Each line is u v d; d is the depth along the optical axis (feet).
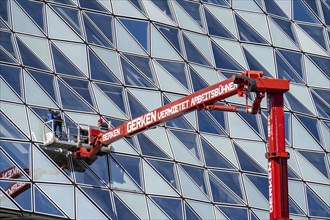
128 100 221.46
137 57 228.63
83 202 203.92
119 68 224.53
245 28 249.75
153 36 233.55
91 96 216.95
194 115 227.20
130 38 230.48
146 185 212.84
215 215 217.56
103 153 211.41
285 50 252.83
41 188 200.75
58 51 217.97
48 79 212.84
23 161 201.16
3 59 209.05
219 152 225.97
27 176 200.34
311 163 239.09
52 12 221.87
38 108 208.03
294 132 240.94
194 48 238.27
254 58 246.27
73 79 216.54
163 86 228.02
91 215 203.41
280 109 177.58
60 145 205.87
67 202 202.18
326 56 259.60
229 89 188.55
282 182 173.99
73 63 218.59
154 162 216.33
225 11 249.34
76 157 208.13
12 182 198.08
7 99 205.16
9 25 214.28
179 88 230.07
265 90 178.09
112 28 229.04
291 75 249.55
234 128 231.91
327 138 245.45
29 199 198.39
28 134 204.23
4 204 195.62
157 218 210.38
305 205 232.32
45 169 202.90
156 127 215.51
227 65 240.94
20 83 208.54
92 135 208.95
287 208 173.17
